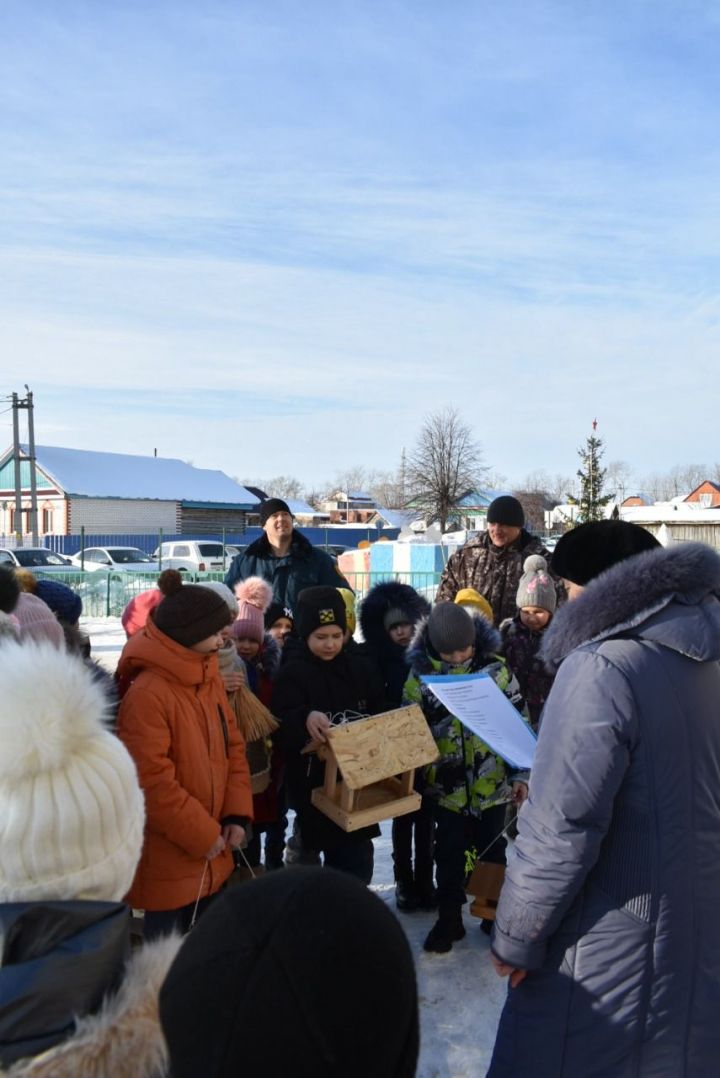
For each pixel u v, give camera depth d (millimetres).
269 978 758
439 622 3480
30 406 32781
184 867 2709
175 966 828
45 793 1334
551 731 1849
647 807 1787
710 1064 1785
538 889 1777
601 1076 1786
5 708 1366
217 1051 751
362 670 3631
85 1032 1144
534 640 4297
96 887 1379
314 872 854
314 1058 739
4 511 38562
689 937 1777
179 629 2760
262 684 3910
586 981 1801
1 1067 1119
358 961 777
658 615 1864
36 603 3166
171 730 2723
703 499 62719
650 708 1792
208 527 40000
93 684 1562
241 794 2936
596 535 2146
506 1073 1887
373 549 20453
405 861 3826
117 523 36906
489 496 51656
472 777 3484
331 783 3117
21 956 1236
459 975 3244
